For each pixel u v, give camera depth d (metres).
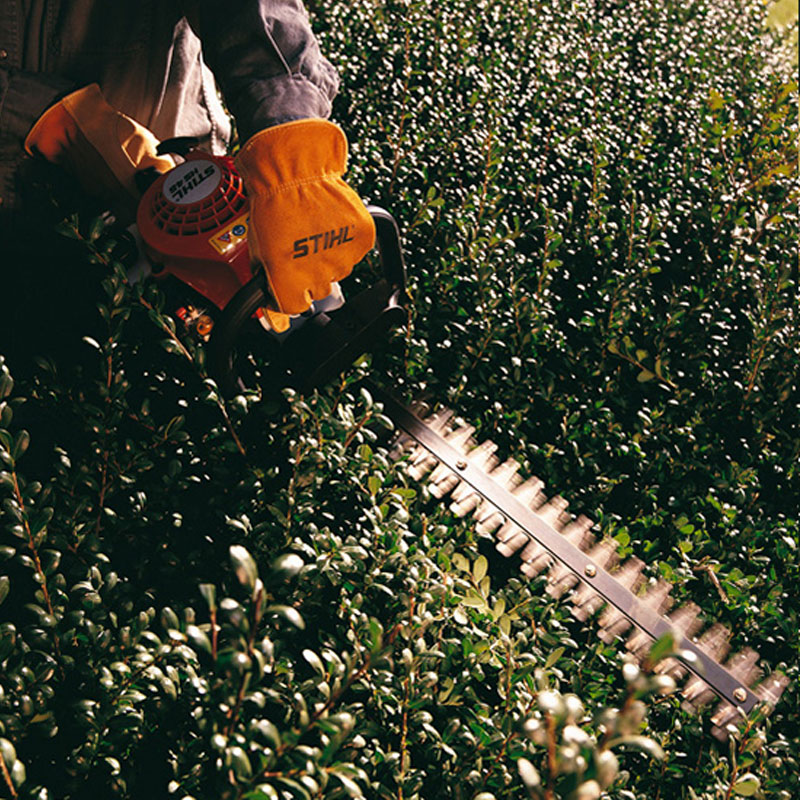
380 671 1.07
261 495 1.31
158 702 1.06
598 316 1.83
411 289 1.63
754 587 1.41
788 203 2.14
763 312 1.77
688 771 1.20
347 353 1.26
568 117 2.23
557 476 1.52
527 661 1.13
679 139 2.37
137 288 1.19
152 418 1.34
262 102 1.08
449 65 2.26
